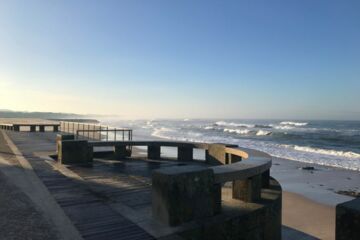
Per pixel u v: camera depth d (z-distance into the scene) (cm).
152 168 977
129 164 1052
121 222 482
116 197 628
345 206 234
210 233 475
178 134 5712
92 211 536
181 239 424
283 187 1611
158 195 487
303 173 1978
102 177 827
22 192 652
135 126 9644
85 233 440
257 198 605
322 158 2655
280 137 5181
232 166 593
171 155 2202
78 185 727
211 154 1080
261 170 618
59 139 1073
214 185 519
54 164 1006
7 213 522
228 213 523
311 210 1202
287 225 1023
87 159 1076
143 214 519
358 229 225
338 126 9031
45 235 433
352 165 2286
